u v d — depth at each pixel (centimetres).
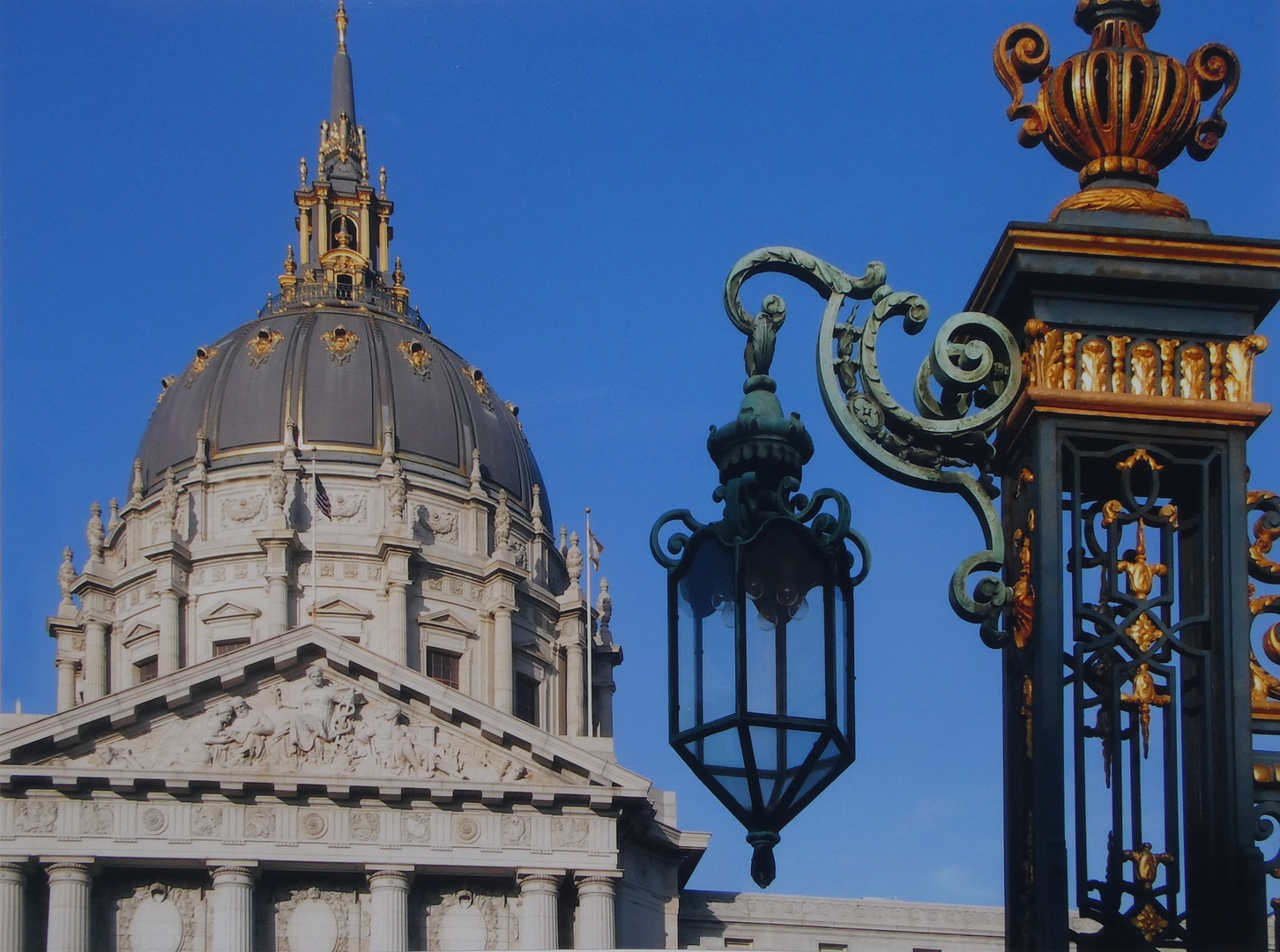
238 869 9738
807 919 11419
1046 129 1341
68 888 9575
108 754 9844
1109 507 1265
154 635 14550
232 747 9950
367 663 10100
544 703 15062
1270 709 1280
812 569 1261
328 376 15300
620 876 10031
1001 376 1282
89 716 9725
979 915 11588
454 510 15075
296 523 14638
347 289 16538
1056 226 1263
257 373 15325
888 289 1293
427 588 14700
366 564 14575
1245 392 1273
